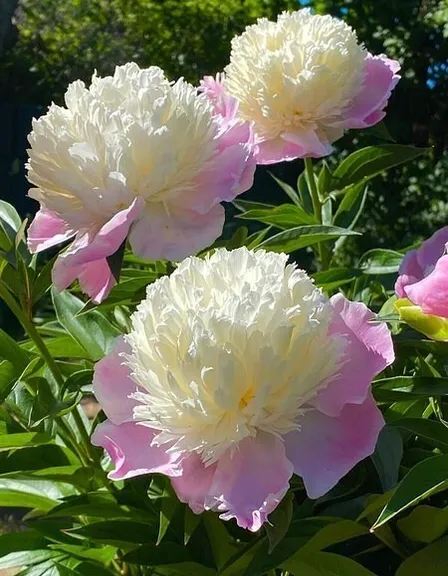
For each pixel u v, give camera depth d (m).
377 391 0.42
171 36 2.38
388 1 1.75
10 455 0.52
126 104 0.45
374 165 0.67
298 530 0.43
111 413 0.38
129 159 0.42
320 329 0.36
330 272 0.62
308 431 0.36
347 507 0.45
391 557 0.50
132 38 2.54
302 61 0.57
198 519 0.45
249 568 0.41
